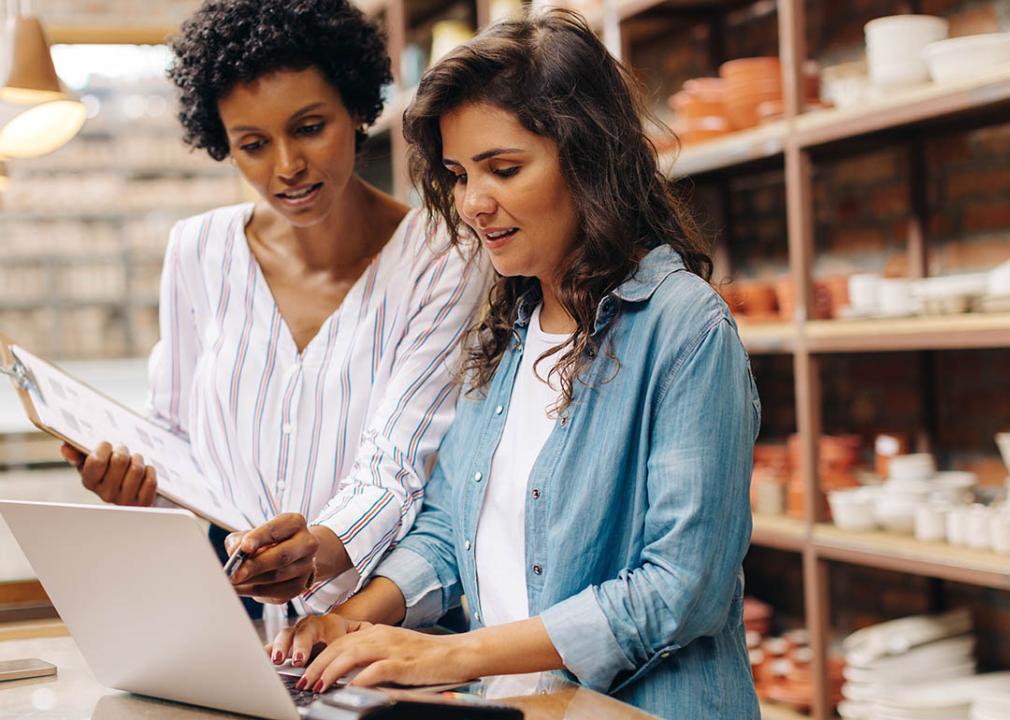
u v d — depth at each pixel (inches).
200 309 65.8
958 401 108.7
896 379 116.1
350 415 61.2
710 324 45.8
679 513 44.4
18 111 69.0
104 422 54.6
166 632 39.9
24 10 74.0
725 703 47.2
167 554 37.4
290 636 47.5
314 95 57.3
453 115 48.8
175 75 61.5
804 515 105.5
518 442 51.4
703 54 140.6
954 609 108.9
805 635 111.4
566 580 47.3
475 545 51.9
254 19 56.4
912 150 109.7
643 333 47.3
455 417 57.1
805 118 102.6
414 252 62.7
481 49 47.7
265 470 61.7
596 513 47.0
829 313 104.1
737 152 109.7
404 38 167.2
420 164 54.9
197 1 225.3
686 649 46.8
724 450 44.9
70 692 45.0
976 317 86.8
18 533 42.9
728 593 45.5
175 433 67.0
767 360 135.1
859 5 117.7
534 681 43.9
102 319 265.6
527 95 47.4
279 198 58.7
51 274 261.6
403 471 57.3
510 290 54.6
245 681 38.8
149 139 266.5
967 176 106.1
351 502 55.6
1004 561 85.2
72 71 262.2
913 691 93.7
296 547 46.8
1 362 48.9
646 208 50.3
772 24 129.4
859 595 120.9
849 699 98.1
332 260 63.7
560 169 48.2
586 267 48.2
